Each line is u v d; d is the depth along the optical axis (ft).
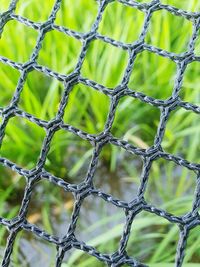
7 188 1.79
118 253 0.92
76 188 0.96
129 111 1.83
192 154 1.66
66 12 1.78
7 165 1.01
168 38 1.74
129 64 1.03
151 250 1.59
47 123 1.02
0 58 1.10
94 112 1.77
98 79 1.76
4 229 1.60
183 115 1.82
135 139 1.80
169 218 0.91
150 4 1.07
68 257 1.59
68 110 1.72
